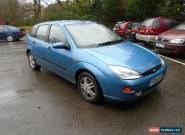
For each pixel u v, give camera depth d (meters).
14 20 40.78
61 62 4.79
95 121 3.60
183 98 4.24
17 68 7.04
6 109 4.17
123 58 3.95
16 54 9.76
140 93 3.71
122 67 3.69
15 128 3.54
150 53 4.46
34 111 4.05
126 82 3.57
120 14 22.52
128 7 19.52
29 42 6.42
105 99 3.93
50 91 4.93
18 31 16.22
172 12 14.83
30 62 6.77
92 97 4.13
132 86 3.57
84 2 26.75
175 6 14.85
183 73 5.78
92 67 3.92
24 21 41.59
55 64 5.09
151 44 10.28
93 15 24.66
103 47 4.43
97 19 23.78
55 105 4.23
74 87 5.08
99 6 24.38
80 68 4.17
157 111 3.79
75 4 27.25
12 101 4.51
